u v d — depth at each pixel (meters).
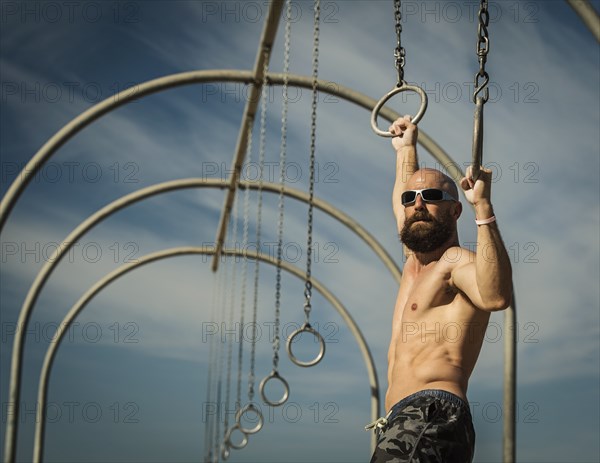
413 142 5.79
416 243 4.77
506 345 10.18
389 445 4.37
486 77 4.53
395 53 5.70
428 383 4.48
